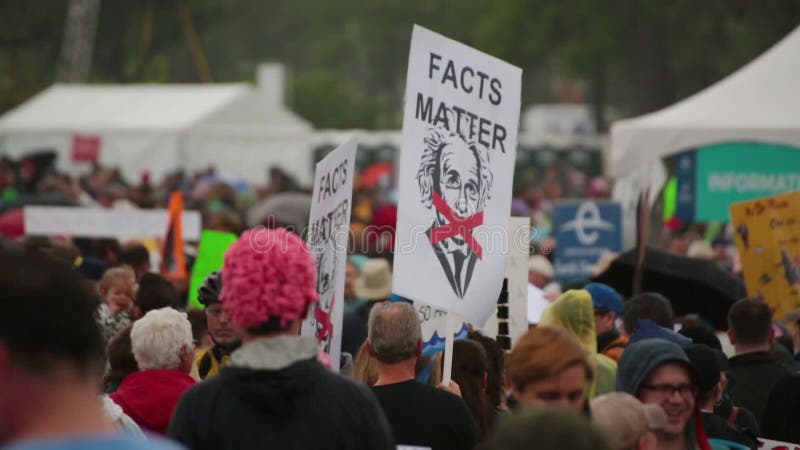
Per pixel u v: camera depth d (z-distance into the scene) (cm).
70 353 529
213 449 804
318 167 1222
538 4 9631
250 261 821
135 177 6003
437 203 1184
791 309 1880
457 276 1187
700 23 9012
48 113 6281
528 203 5341
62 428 509
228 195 4191
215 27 13312
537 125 13125
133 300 1684
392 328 1067
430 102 1189
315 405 805
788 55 2847
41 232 2475
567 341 852
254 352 808
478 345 1222
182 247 2238
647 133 2842
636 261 1914
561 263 2850
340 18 15850
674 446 1001
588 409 886
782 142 2712
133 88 6456
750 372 1498
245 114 6284
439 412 1048
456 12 12494
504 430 647
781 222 1895
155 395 1114
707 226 3453
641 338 1305
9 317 523
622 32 9212
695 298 1942
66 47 10344
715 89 2884
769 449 1282
